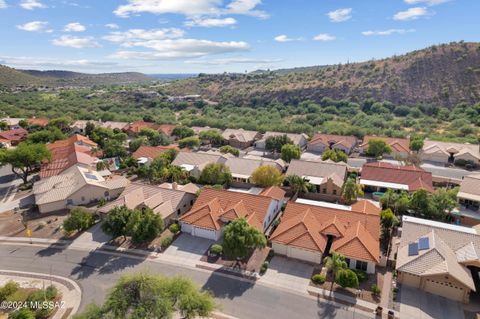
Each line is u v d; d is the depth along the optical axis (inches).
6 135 4707.2
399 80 7313.0
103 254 1947.6
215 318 1416.1
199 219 2103.8
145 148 3789.4
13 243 2082.9
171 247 1998.0
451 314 1428.4
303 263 1812.3
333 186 2684.5
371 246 1760.6
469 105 5969.5
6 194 2898.6
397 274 1647.4
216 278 1694.1
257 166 3184.1
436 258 1569.9
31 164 3142.2
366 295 1549.0
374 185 2765.7
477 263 1568.7
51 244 2070.6
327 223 1957.4
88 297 1579.7
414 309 1457.9
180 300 1306.6
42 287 1652.3
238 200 2240.4
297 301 1518.2
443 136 4603.8
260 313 1446.9
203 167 3051.2
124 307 1229.1
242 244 1688.0
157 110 7588.6
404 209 2289.6
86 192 2630.4
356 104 6943.9
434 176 3058.6
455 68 6875.0
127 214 2020.2
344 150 4146.2
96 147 4092.0
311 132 5167.3
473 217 2172.7
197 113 7598.4
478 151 3629.4
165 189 2470.5
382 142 3860.7
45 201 2502.5
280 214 2407.7
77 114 7017.7
